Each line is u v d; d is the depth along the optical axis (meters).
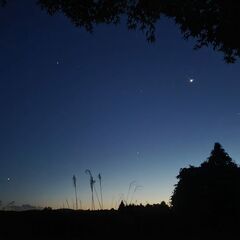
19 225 12.89
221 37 11.68
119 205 15.88
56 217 13.68
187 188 15.32
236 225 14.12
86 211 14.94
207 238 12.76
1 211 14.48
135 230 13.34
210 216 14.47
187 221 14.40
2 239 11.63
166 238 12.60
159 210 15.45
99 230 13.09
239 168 15.34
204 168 15.48
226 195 14.73
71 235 12.54
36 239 11.88
